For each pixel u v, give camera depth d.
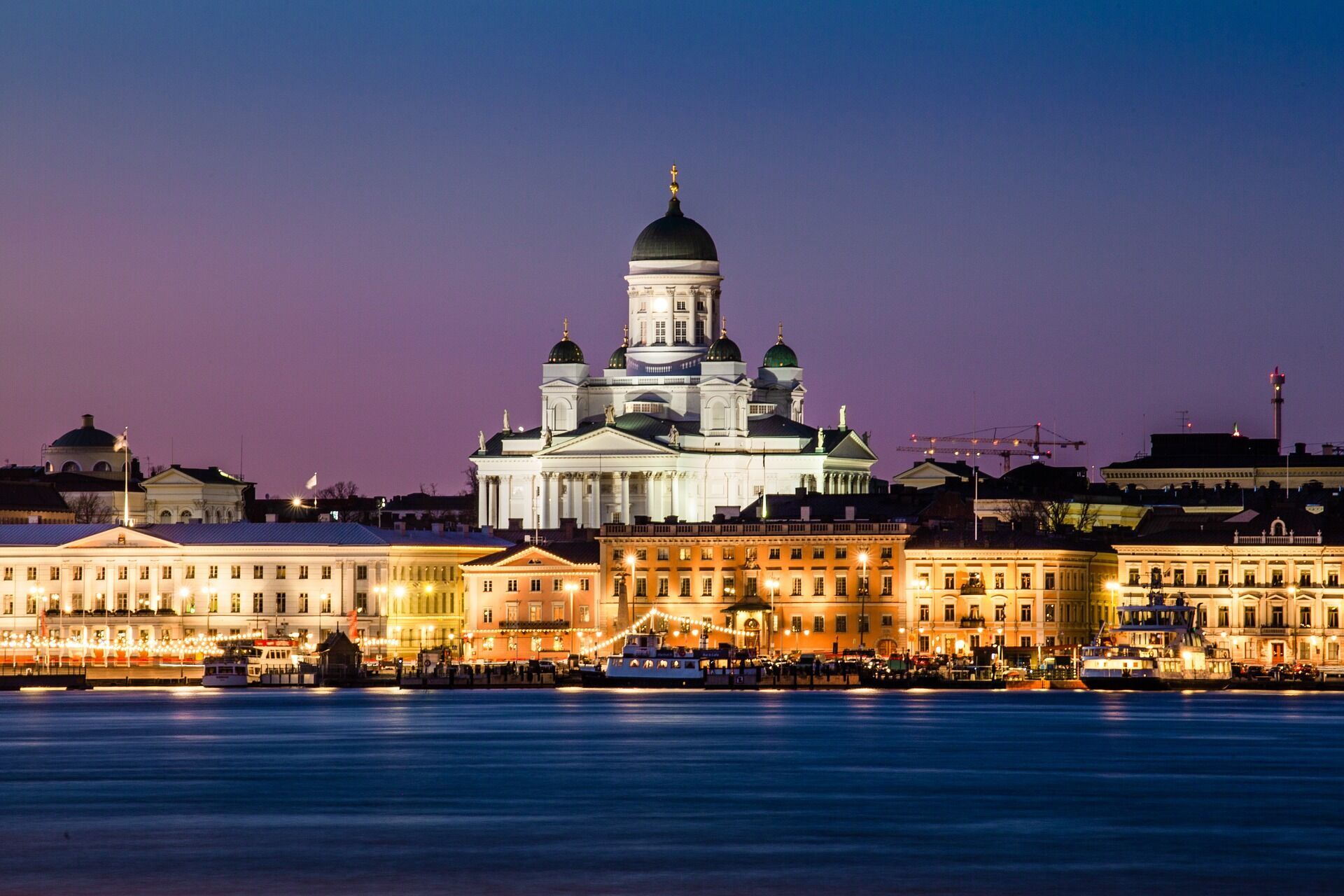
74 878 169.38
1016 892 163.50
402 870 171.88
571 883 166.88
